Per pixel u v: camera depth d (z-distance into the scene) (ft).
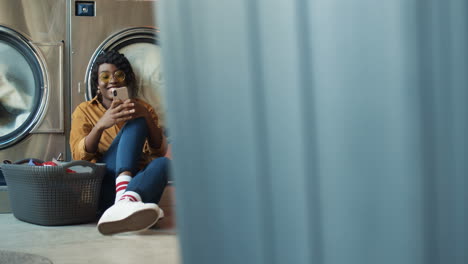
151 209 5.33
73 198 6.38
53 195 6.24
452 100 0.70
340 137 0.74
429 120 0.70
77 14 8.46
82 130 7.38
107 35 8.53
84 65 8.41
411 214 0.72
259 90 0.80
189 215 0.92
